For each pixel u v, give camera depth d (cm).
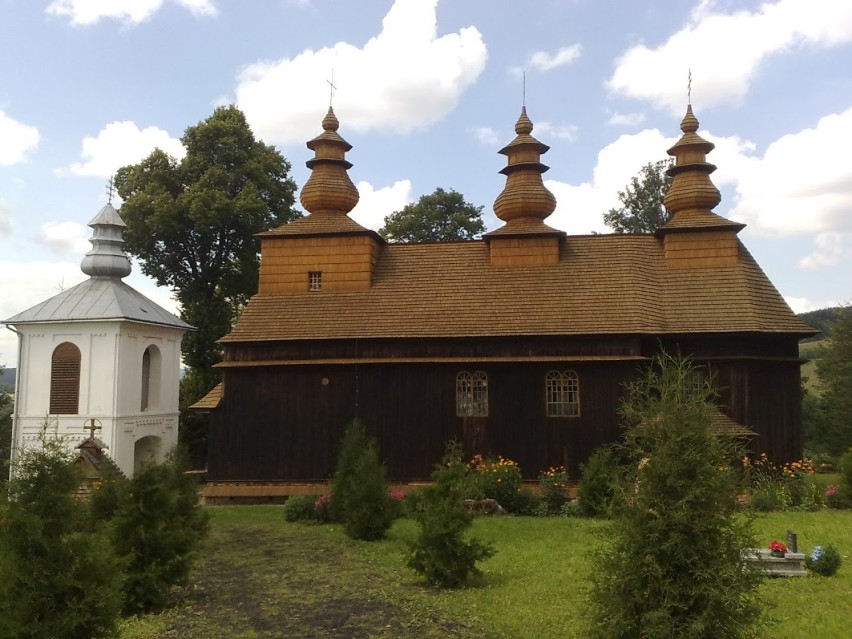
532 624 1018
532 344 2248
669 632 731
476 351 2270
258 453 2317
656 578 754
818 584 1207
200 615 1103
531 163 2558
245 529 1828
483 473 2050
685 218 2500
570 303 2314
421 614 1078
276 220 3706
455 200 5206
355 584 1268
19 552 816
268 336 2348
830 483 2169
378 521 1664
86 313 2709
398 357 2298
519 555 1442
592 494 1892
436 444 2256
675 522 753
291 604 1155
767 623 813
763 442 2212
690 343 2255
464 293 2406
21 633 788
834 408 3647
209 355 3659
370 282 2486
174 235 3512
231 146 3603
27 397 2716
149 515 1145
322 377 2328
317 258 2505
